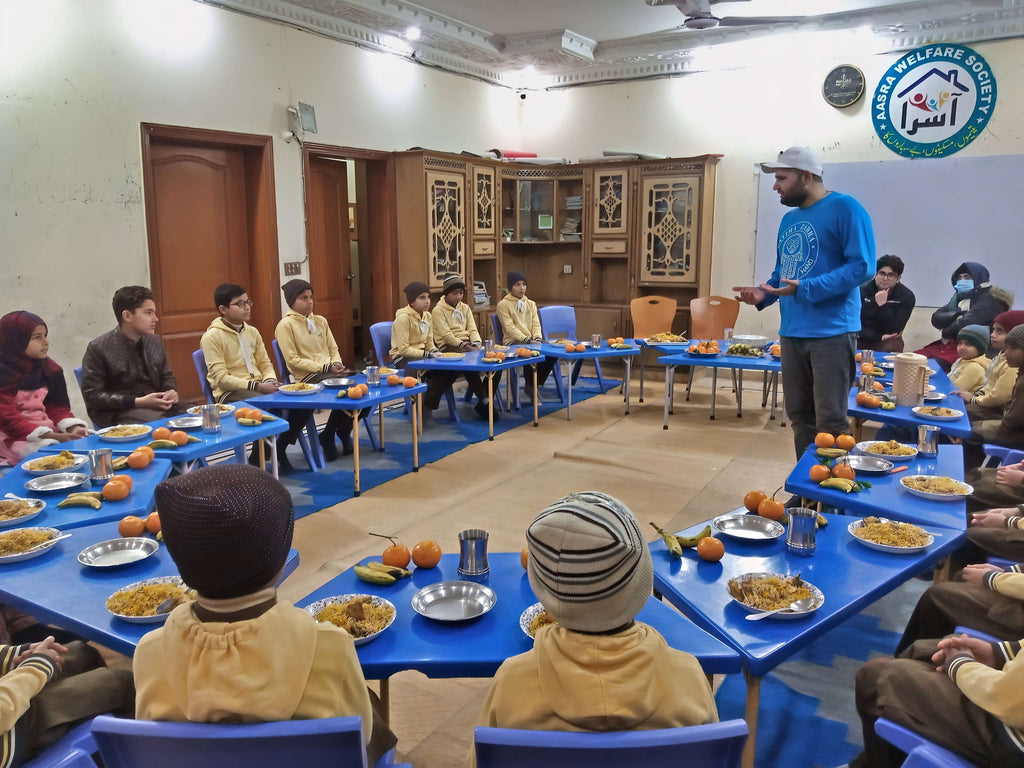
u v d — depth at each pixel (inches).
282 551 40.2
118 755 39.9
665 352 213.8
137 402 132.8
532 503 148.1
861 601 65.6
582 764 36.8
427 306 209.2
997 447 113.1
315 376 177.5
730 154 281.3
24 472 97.2
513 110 322.3
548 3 234.8
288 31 218.4
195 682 38.4
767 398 239.5
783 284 130.1
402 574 69.7
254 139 211.5
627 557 37.7
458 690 87.0
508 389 233.1
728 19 194.1
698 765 37.8
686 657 42.5
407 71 262.7
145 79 183.0
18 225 162.4
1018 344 120.2
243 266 223.1
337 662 42.0
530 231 316.8
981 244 242.7
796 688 85.4
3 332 120.3
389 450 187.5
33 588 65.7
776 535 78.5
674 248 284.4
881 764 62.9
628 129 301.9
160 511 38.3
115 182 179.5
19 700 48.9
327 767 38.9
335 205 259.3
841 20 247.4
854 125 257.6
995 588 69.1
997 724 51.6
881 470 98.9
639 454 181.9
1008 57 229.8
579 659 38.7
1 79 156.9
